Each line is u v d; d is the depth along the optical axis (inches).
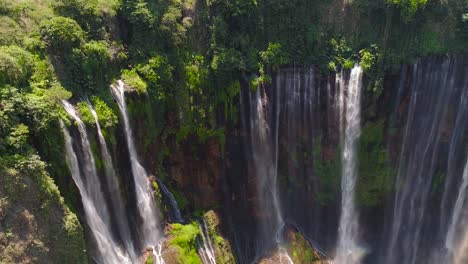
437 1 1346.0
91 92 1079.6
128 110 1140.5
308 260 1380.4
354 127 1386.6
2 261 830.5
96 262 1050.7
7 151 874.1
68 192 994.7
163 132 1238.3
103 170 1079.0
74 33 1067.3
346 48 1357.0
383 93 1364.4
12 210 858.8
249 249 1375.5
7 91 895.7
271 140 1369.3
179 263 1151.6
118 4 1200.2
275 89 1326.3
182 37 1236.5
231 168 1362.0
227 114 1300.4
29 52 1002.7
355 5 1364.4
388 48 1365.7
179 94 1234.0
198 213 1330.0
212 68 1258.6
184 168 1307.8
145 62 1194.0
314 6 1369.3
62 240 922.1
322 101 1358.3
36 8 1082.1
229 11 1286.9
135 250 1165.7
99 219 1075.3
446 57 1379.2
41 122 917.2
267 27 1328.7
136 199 1182.3
